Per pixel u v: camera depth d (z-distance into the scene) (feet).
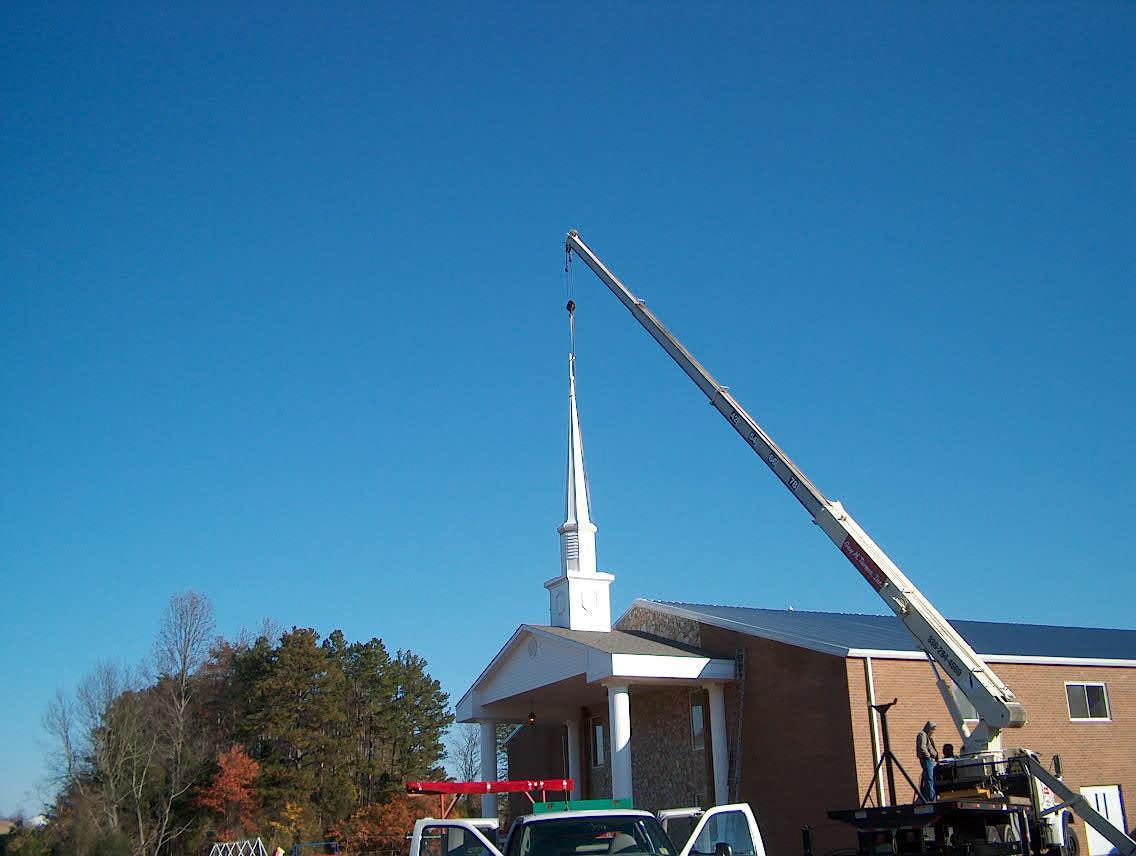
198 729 195.31
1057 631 121.39
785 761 86.74
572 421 112.27
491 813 111.86
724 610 111.24
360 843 182.91
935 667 62.59
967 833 55.83
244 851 171.32
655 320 85.92
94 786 181.78
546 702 113.29
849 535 67.21
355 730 222.07
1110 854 90.07
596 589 106.52
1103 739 94.68
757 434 75.20
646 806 104.32
